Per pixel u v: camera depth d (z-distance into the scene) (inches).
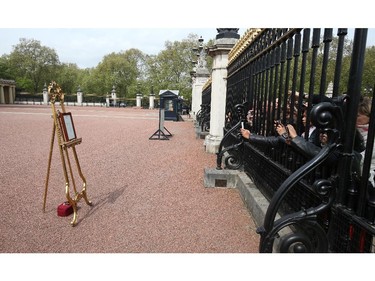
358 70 70.9
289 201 109.5
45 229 118.6
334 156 76.7
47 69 2070.6
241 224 125.8
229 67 257.1
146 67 2073.1
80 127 531.5
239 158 188.4
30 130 458.6
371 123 67.0
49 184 178.9
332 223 79.7
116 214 134.9
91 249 103.7
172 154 285.7
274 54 137.2
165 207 144.0
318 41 90.9
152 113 1096.2
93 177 197.5
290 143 87.7
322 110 69.6
